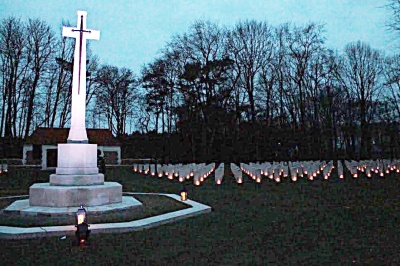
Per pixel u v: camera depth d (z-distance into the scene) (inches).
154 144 2025.1
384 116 1836.9
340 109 1883.6
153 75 1812.3
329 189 749.9
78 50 494.3
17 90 1825.8
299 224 382.0
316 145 1836.9
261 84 1797.5
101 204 451.5
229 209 487.2
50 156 1512.1
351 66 1875.0
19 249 279.4
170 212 434.6
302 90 1801.2
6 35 1740.9
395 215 437.4
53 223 363.6
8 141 1824.6
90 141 1742.1
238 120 1770.4
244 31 1782.7
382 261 247.9
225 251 275.7
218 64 1676.9
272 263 245.3
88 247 285.3
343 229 355.9
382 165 1164.5
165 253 270.2
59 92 1902.1
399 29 798.5
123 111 2181.3
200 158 1732.3
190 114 1716.3
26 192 689.0
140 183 886.4
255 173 970.1
